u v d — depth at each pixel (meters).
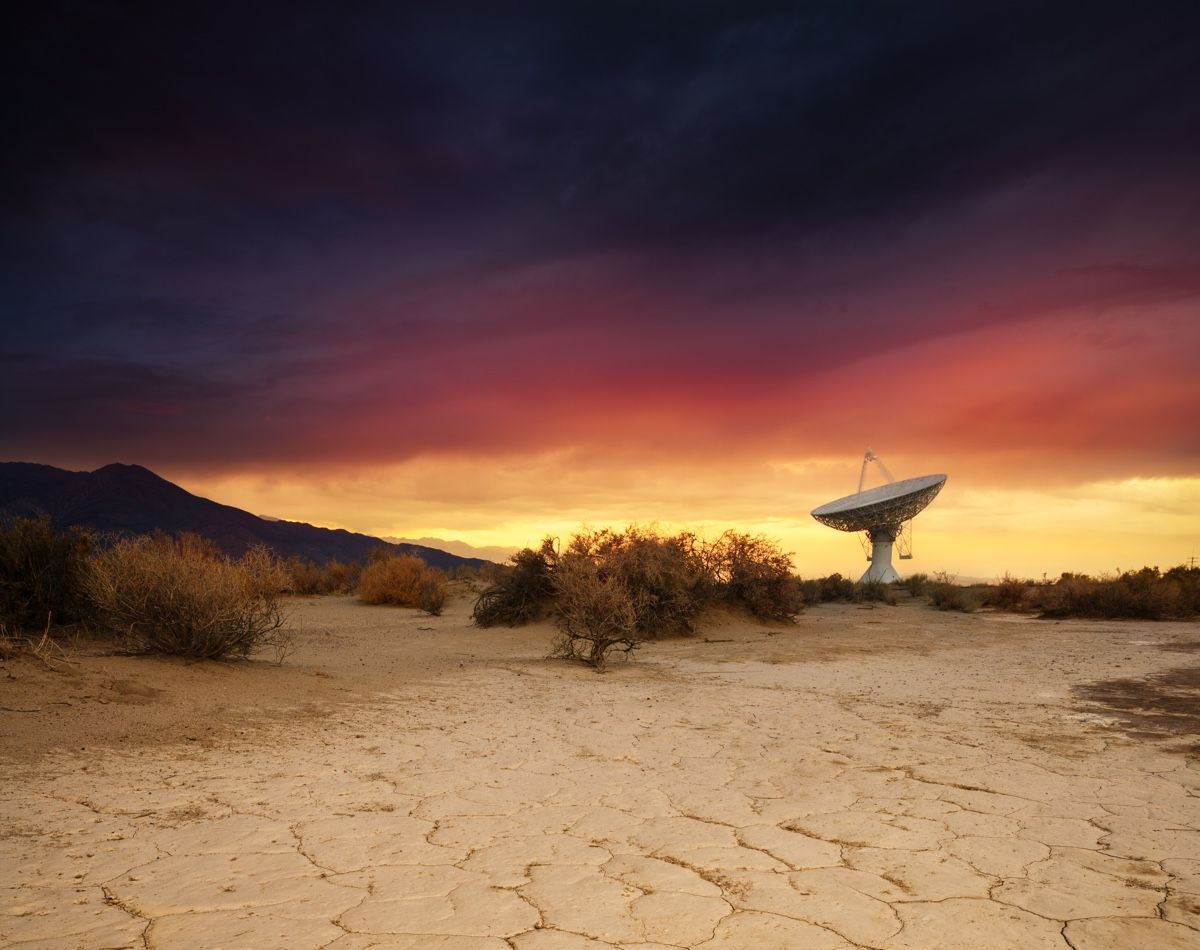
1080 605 31.42
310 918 4.09
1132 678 14.44
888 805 6.39
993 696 12.41
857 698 12.25
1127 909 4.33
